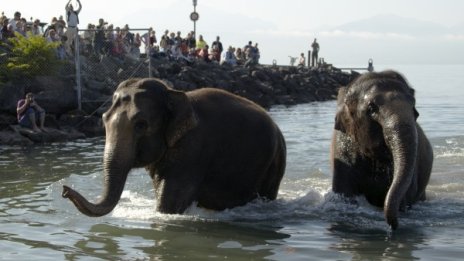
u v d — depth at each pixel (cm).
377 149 944
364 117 935
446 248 789
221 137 973
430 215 980
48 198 1107
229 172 988
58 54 2523
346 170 1015
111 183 836
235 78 3934
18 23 2706
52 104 2323
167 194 937
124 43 2839
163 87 911
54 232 870
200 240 832
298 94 4522
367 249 788
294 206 1039
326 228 902
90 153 1755
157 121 891
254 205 1034
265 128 1020
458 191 1186
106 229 885
